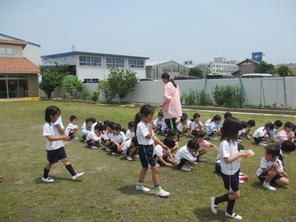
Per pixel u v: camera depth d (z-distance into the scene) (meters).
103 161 5.29
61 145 4.04
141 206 3.30
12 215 3.12
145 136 3.50
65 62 29.34
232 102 13.64
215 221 2.95
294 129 6.03
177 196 3.61
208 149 6.20
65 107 15.69
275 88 12.70
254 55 49.91
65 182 4.13
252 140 6.93
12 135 7.89
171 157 5.04
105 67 30.70
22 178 4.32
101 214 3.11
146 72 36.97
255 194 3.66
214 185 4.00
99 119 10.72
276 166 3.77
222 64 71.06
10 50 22.97
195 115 7.44
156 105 16.28
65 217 3.05
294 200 3.48
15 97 22.64
